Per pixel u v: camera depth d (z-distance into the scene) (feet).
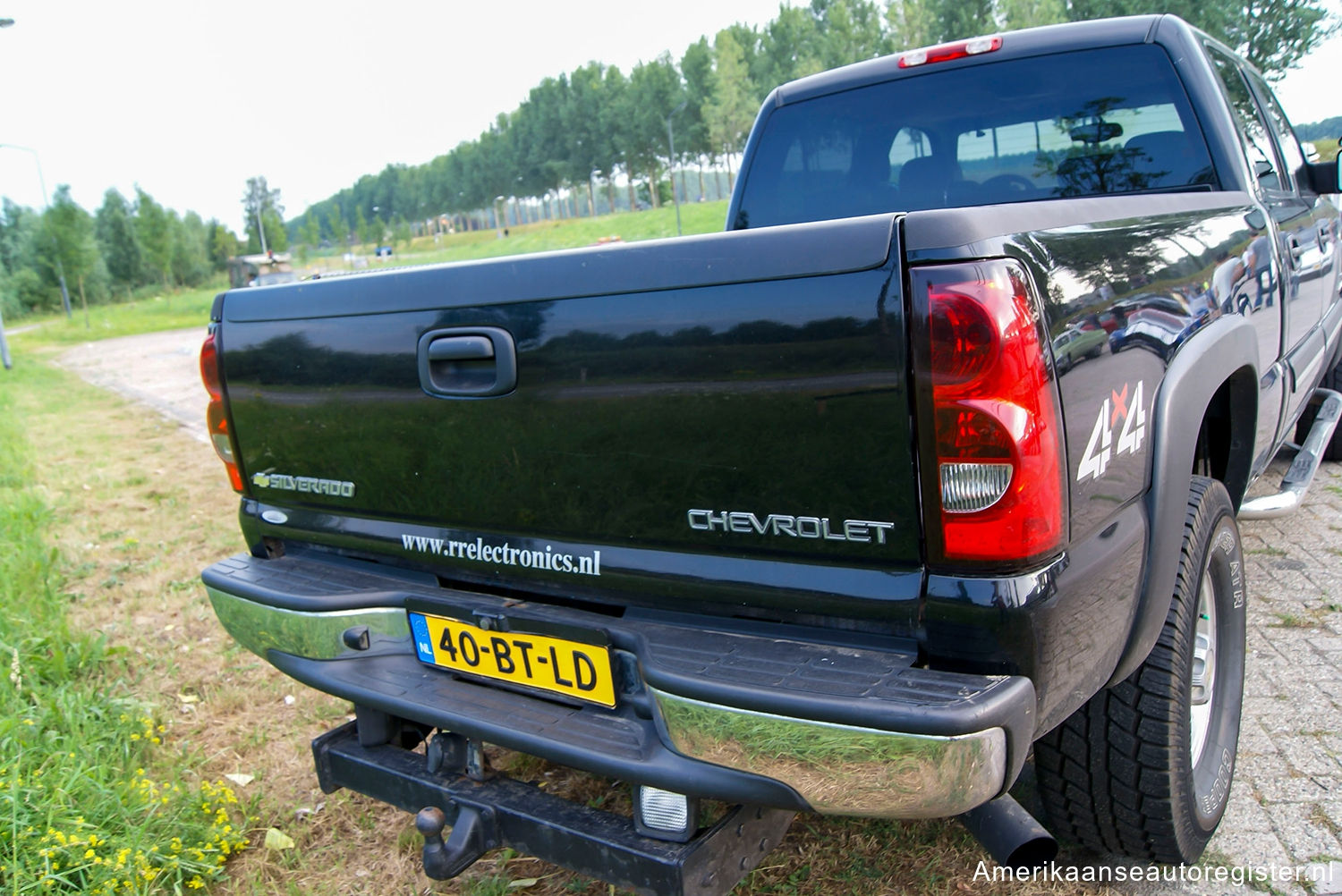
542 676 6.45
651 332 5.65
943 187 11.02
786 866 7.78
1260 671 10.31
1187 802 6.89
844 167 11.49
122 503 23.44
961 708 4.66
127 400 48.32
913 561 5.09
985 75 10.53
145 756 10.62
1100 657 5.64
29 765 9.66
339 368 7.27
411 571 7.50
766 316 5.23
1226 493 7.59
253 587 7.73
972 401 4.72
